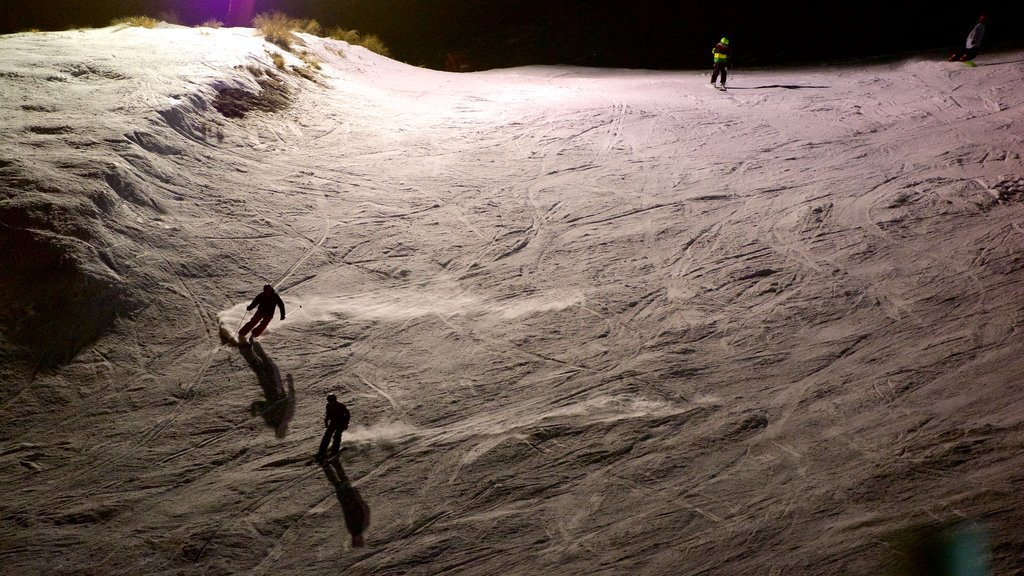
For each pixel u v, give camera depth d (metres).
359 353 10.59
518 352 10.64
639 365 10.27
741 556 7.08
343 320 11.27
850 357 10.16
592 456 8.59
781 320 11.16
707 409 9.30
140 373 9.91
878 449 8.33
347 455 8.72
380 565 7.27
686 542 7.30
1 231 10.86
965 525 7.10
